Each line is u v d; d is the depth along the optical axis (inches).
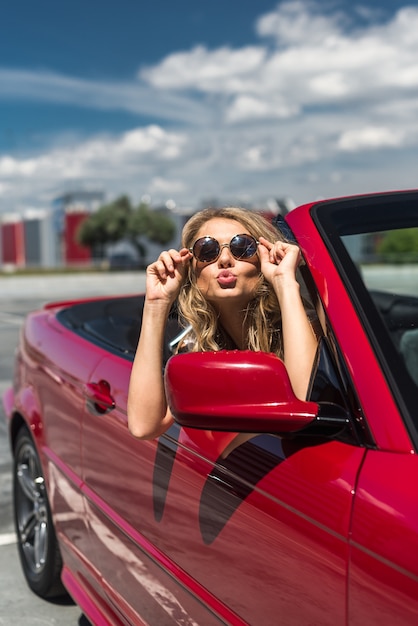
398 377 54.1
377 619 45.4
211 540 62.3
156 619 72.9
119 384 86.0
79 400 95.1
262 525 55.9
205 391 52.4
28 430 117.7
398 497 46.9
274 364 52.2
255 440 60.5
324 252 64.4
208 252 64.1
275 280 62.3
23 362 125.3
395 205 70.7
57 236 3336.6
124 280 1472.7
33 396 115.0
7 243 3703.3
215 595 61.8
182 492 67.5
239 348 69.4
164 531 70.4
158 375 67.5
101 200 3339.1
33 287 1208.2
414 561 43.7
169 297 67.0
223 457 62.7
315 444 55.1
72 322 118.2
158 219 2509.8
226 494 60.8
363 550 46.9
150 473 73.9
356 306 59.2
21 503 122.3
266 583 55.2
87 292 1040.8
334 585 48.8
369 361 55.3
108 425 85.1
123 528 79.4
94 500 88.0
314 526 51.0
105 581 86.5
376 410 52.7
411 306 109.3
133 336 99.9
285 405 51.8
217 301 65.5
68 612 110.5
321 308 61.6
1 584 120.6
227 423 52.6
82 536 93.7
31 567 117.2
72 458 96.7
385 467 49.4
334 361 57.6
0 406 242.4
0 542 136.6
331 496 50.7
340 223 67.7
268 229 67.2
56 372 105.8
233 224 66.4
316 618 50.3
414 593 43.2
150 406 67.2
